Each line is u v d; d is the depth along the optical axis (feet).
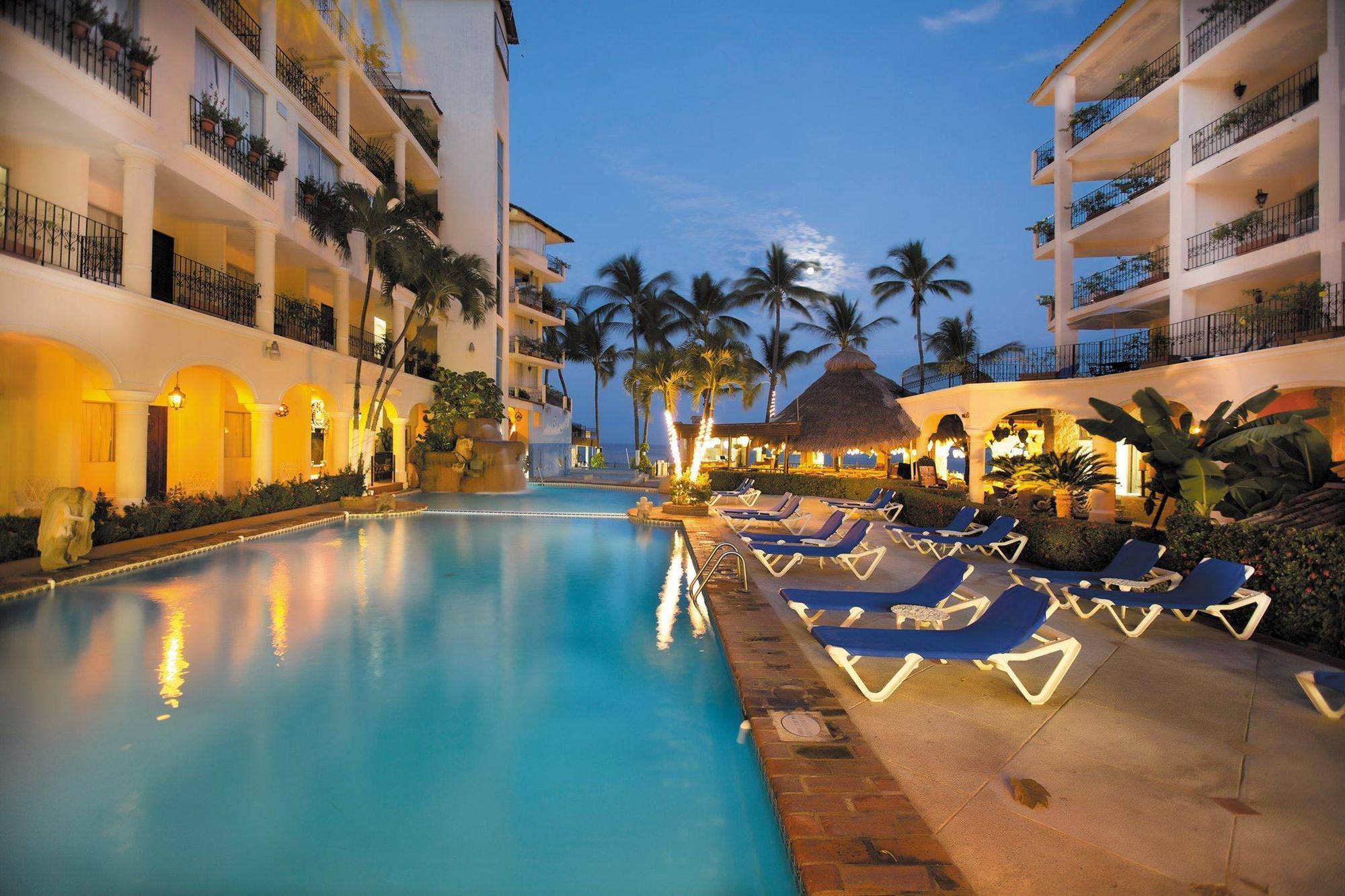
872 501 56.08
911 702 14.55
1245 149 48.08
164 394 47.29
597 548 40.70
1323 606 17.92
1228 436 28.19
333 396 57.31
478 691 17.08
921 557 34.96
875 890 8.04
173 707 15.87
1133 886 8.45
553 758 13.58
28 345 35.96
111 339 32.17
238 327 42.24
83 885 9.47
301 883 9.63
